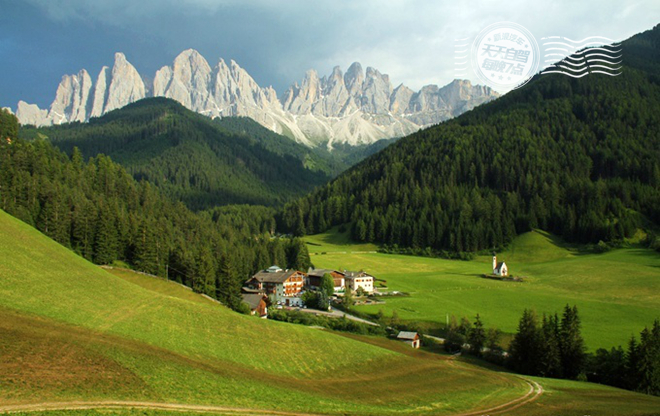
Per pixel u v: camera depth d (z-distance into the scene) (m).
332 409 50.19
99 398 40.28
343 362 70.38
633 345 82.25
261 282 149.12
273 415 45.44
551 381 77.62
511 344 91.81
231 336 68.00
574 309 90.19
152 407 41.16
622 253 190.25
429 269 197.38
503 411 56.84
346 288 144.88
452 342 100.00
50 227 122.69
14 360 41.84
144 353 52.44
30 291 60.69
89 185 179.75
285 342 71.56
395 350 92.44
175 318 68.50
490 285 160.88
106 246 124.06
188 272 127.06
